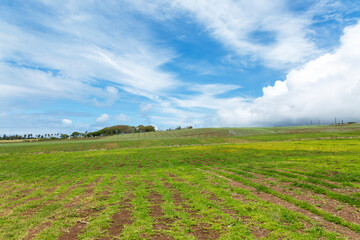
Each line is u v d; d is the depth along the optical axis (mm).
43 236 8773
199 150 52531
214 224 9391
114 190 16969
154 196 14914
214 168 27172
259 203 11875
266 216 10008
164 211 11492
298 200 12203
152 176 23109
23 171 30812
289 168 22219
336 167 20328
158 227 9422
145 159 41562
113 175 24906
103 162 39000
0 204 14328
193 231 8891
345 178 16328
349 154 30438
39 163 39438
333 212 10469
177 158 40688
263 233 8477
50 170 31141
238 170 23578
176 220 10156
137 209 11930
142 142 97438
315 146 44469
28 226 9992
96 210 12133
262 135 111812
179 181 19625
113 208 12227
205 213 10852
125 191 16562
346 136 78750
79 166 34656
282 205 11711
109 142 101812
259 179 18531
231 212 10930
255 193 14367
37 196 16172
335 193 12883
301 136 92250
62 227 9766
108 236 8672
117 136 155375
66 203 13766
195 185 17562
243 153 40906
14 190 18875
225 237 8188
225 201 12680
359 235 8102
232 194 14234
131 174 25469
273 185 16094
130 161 39469
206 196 14023
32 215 11711
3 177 26328
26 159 46531
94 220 10383
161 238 8367
